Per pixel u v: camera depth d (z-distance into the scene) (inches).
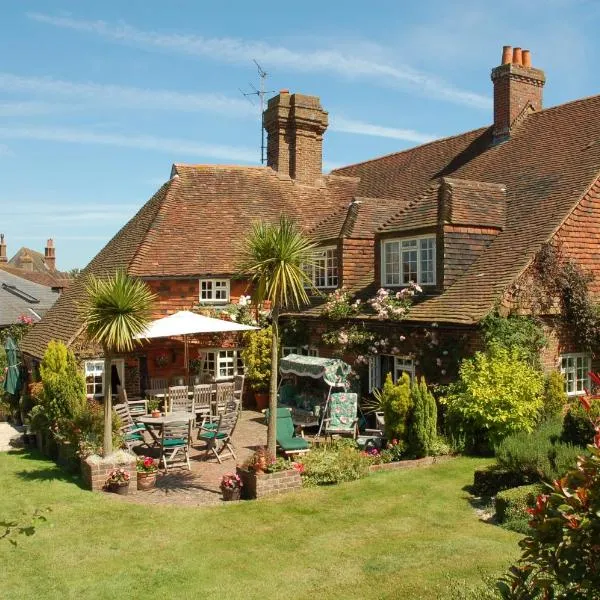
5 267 2267.5
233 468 611.5
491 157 944.9
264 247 525.7
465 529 415.2
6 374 948.6
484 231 750.5
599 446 177.5
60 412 657.6
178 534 433.1
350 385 779.4
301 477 530.3
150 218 1032.8
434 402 595.2
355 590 332.2
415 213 799.7
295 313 914.7
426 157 1110.4
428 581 331.0
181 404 799.1
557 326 671.8
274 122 1159.0
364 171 1251.2
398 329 735.7
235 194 1080.8
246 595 337.7
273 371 536.7
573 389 682.2
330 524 439.5
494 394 582.9
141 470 546.3
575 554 166.9
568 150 810.2
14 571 381.7
